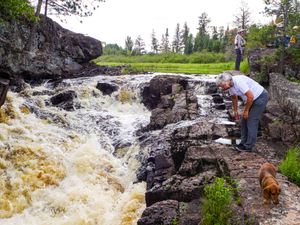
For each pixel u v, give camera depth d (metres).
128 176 5.62
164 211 3.86
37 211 4.74
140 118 7.44
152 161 5.37
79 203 4.92
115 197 5.16
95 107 8.12
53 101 7.96
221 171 4.22
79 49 11.57
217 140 5.15
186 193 4.12
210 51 36.97
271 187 3.22
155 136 6.04
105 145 6.46
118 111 8.13
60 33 11.00
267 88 7.27
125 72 10.89
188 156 4.70
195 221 3.60
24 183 5.07
